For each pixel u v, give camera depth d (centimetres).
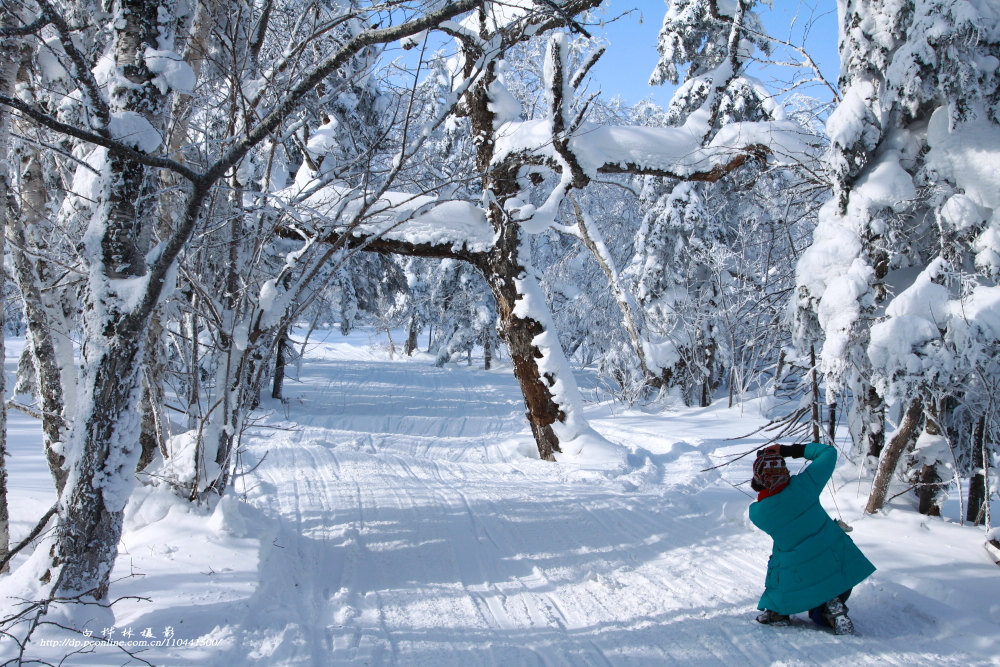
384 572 504
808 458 429
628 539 592
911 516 569
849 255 579
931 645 382
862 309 560
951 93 536
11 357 2247
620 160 925
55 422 549
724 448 1012
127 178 362
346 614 415
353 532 586
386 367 3073
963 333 511
